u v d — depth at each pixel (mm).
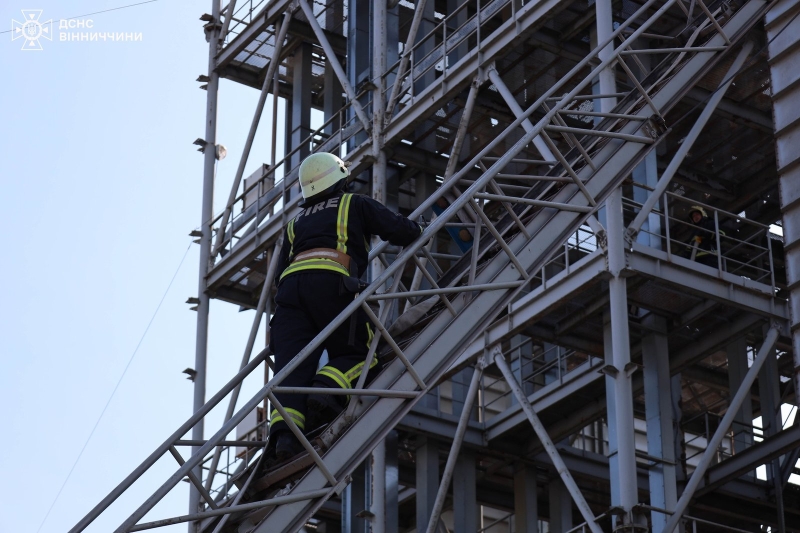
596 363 26750
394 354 11734
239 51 30859
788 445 24219
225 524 11164
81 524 10945
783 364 30766
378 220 11547
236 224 29688
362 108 26609
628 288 23625
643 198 25547
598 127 14375
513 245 12711
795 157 20891
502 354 25562
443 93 24969
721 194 27938
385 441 26422
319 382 11141
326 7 30375
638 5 24906
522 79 26141
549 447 23703
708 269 23625
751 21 15961
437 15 31016
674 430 24969
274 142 30438
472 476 28531
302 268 11352
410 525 32438
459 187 26469
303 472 11078
